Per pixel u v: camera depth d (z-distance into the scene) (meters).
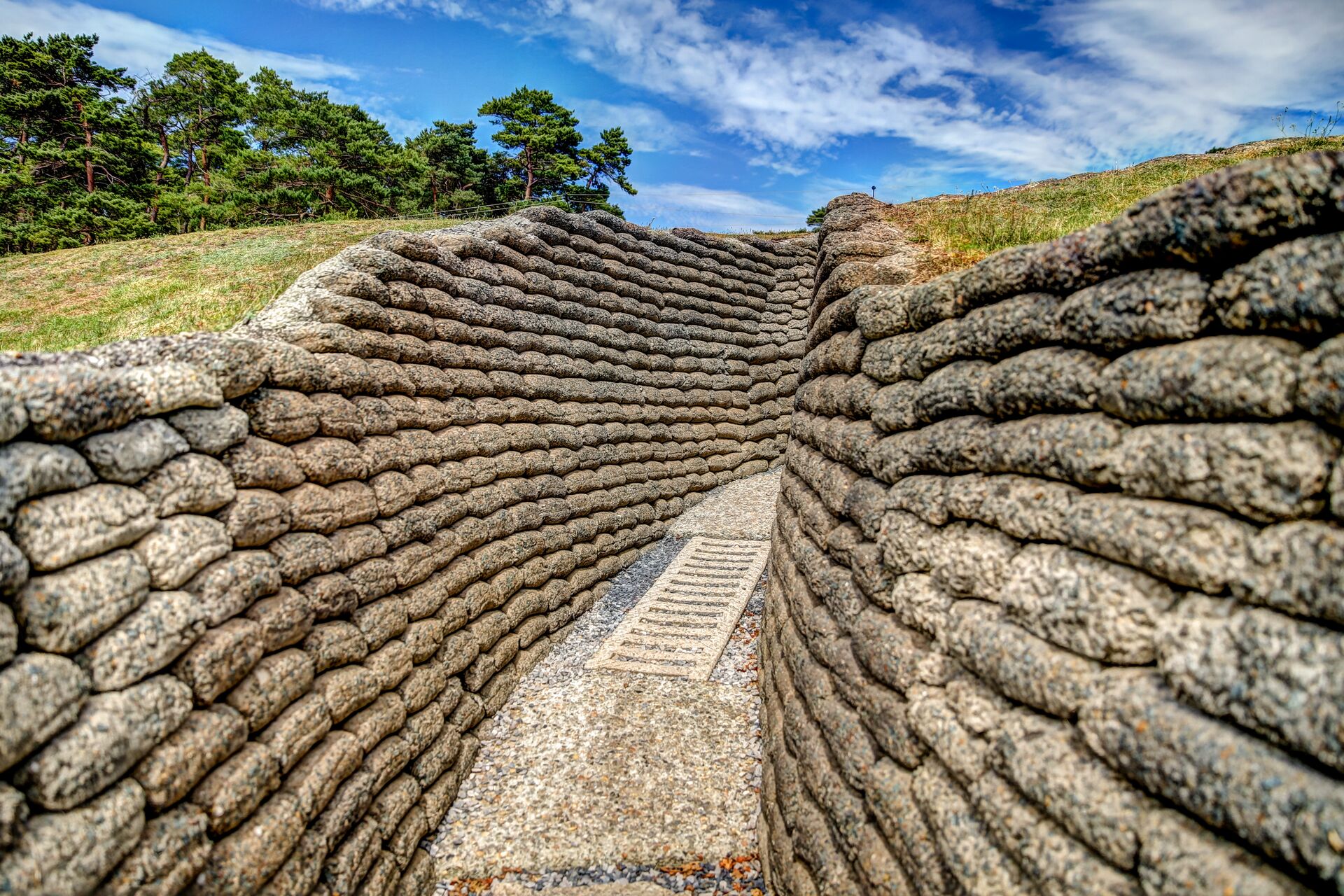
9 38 29.64
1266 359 1.75
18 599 2.26
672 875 4.25
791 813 3.73
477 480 6.10
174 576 2.88
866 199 6.52
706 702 5.92
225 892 2.76
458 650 5.34
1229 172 1.86
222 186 28.44
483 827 4.62
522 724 5.71
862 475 3.90
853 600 3.57
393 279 5.57
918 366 3.33
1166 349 2.03
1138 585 1.96
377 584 4.44
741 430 11.62
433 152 33.59
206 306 12.03
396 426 5.14
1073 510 2.23
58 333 11.59
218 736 2.88
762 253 12.28
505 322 7.15
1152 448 1.99
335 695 3.77
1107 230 2.27
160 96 35.81
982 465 2.73
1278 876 1.45
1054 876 1.91
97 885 2.26
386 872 3.89
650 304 10.02
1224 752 1.59
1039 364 2.49
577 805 4.77
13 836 2.05
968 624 2.56
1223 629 1.71
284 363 3.97
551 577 7.21
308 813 3.30
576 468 8.07
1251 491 1.73
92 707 2.40
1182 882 1.59
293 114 32.53
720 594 7.78
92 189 28.31
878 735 2.99
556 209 8.59
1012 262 2.71
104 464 2.70
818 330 5.46
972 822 2.31
